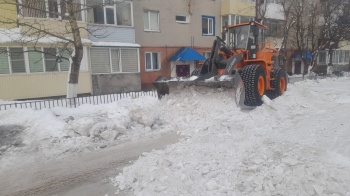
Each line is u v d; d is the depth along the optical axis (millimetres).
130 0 16938
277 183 3654
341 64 35781
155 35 19484
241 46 10266
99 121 7500
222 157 4703
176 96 9148
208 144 5609
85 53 15016
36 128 7074
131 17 17141
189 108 8430
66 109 9164
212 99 8422
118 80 16578
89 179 4684
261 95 9219
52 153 5906
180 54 19938
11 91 13031
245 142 5531
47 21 13281
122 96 11766
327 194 3324
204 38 22422
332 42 28078
